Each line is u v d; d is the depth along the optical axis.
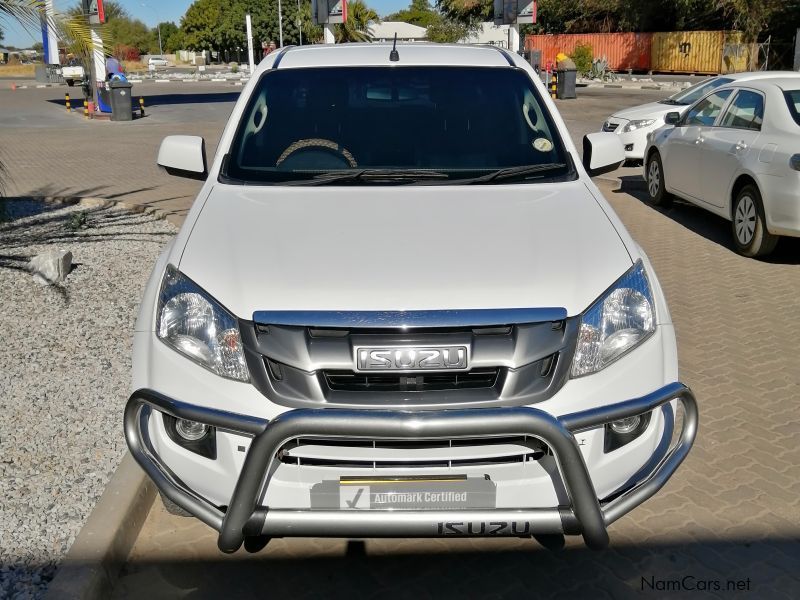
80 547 3.20
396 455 2.71
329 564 3.37
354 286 2.81
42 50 8.17
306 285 2.83
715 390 4.88
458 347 2.68
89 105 23.97
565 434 2.59
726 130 8.39
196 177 4.21
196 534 3.55
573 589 3.20
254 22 82.94
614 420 2.74
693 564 3.33
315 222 3.29
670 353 3.01
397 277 2.86
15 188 11.77
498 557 3.41
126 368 5.08
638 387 2.84
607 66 37.47
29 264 7.11
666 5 41.44
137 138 18.44
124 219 9.65
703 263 7.77
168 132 19.56
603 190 11.71
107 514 3.40
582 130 17.94
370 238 3.14
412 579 3.28
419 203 3.49
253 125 4.12
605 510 2.79
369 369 2.67
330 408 2.66
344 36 41.00
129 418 2.88
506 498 2.76
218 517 2.78
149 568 3.33
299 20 64.88
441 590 3.21
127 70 67.25
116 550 3.28
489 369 2.71
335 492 2.74
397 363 2.66
